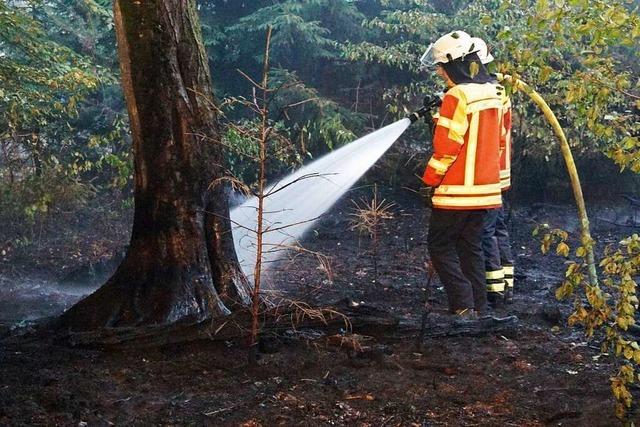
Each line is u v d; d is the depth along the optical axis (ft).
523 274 22.95
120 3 15.43
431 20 30.76
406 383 13.28
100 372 13.37
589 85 12.05
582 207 17.38
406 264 24.73
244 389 12.89
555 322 17.53
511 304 19.29
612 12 10.89
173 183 15.72
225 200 16.46
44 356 14.11
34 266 24.94
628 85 12.20
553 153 31.45
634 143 11.37
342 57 35.12
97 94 34.37
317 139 32.24
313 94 32.27
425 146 35.24
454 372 13.87
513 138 31.32
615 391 10.82
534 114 29.63
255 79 35.37
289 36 32.83
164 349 14.60
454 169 17.12
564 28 11.98
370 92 36.60
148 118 15.64
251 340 13.74
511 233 29.45
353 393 12.76
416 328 15.66
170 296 15.40
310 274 22.95
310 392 12.76
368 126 36.22
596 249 26.68
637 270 11.18
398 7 36.65
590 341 15.89
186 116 15.83
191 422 11.57
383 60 32.24
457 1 35.01
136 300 15.51
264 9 33.32
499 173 17.38
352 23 36.19
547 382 13.41
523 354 14.97
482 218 17.44
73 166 25.98
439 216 17.31
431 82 33.35
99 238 28.17
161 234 15.75
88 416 11.59
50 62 24.00
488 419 11.87
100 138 25.96
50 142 29.99
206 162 16.07
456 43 16.96
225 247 16.34
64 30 31.53
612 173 32.78
